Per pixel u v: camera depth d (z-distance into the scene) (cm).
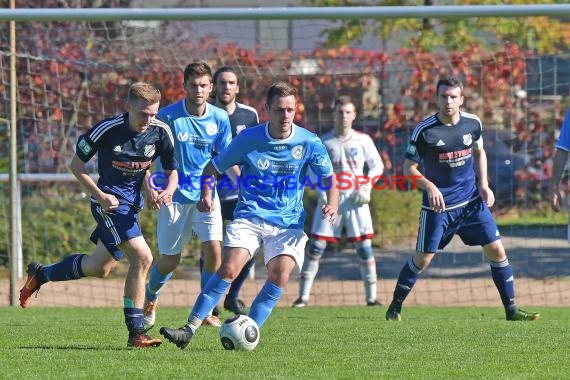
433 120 2844
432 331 2553
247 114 2989
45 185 4462
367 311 3322
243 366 1895
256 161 2139
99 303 3700
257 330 2123
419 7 3212
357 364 1934
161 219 2650
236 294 3098
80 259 2294
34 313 3228
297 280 4206
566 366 1920
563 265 4481
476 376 1792
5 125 4544
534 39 5081
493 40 5303
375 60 4781
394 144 4697
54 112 4506
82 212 4466
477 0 5553
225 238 2139
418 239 2908
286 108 2088
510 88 4797
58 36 4747
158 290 2675
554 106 4916
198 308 2112
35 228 4372
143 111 2058
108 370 1842
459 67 4850
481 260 4584
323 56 4756
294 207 2164
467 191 2894
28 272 2370
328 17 3219
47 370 1847
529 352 2119
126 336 2434
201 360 1973
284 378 1750
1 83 4041
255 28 4912
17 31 4619
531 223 4966
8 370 1847
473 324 2764
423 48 5066
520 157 5134
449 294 3912
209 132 2664
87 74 4494
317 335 2459
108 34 4734
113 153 2122
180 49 4788
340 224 3559
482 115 4938
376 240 4856
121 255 2239
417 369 1873
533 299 3828
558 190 2575
